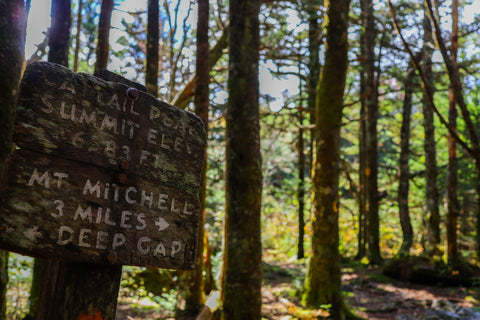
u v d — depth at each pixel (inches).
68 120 60.1
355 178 808.3
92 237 61.4
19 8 111.5
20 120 55.8
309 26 543.2
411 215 835.4
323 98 320.5
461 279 425.1
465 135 616.4
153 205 70.2
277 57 442.9
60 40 200.2
